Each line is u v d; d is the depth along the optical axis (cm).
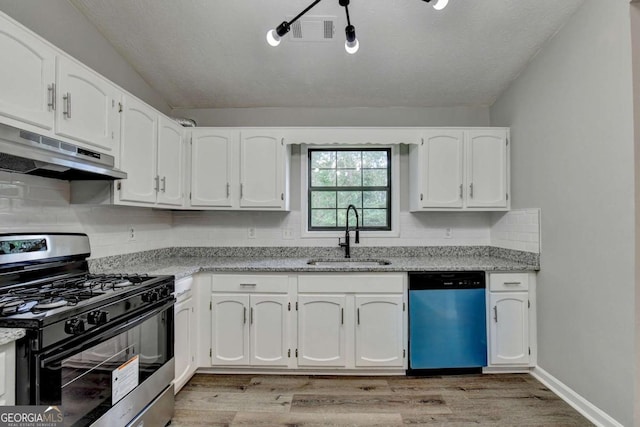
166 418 185
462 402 210
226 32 222
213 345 243
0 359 106
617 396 174
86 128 166
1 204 154
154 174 230
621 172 171
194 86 278
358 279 242
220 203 278
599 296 185
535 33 222
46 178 177
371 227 317
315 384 232
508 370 247
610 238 178
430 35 225
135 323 156
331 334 241
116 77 233
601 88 183
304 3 200
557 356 220
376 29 220
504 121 284
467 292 242
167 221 302
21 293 144
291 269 241
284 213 311
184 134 275
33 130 138
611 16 176
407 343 242
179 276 210
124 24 212
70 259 183
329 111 311
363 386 230
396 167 311
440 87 280
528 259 251
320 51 240
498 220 295
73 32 194
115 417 143
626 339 169
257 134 279
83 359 129
